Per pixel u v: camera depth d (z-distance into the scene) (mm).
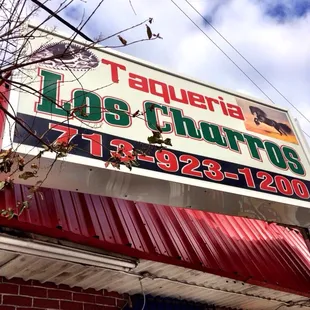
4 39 2648
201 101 4863
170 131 4281
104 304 4867
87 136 3631
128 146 3803
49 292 4492
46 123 3482
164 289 5102
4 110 2646
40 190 3924
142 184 3787
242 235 5605
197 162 4191
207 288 5105
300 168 5000
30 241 3549
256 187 4418
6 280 4262
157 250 4180
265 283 4844
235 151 4602
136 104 4254
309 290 5227
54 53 3820
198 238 4883
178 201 4133
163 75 4770
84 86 4000
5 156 2781
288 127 5414
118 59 4508
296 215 4820
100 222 4102
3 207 3473
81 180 3574
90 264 3988
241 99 5293
